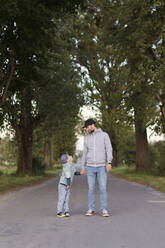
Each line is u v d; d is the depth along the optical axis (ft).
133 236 18.67
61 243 17.16
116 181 77.36
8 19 45.85
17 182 68.69
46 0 51.06
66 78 89.04
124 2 73.26
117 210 28.53
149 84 75.87
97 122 152.56
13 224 22.45
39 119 108.58
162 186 51.80
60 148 273.13
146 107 88.12
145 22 67.46
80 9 56.49
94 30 111.24
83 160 26.68
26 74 59.11
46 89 89.10
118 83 139.44
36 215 26.27
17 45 52.08
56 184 72.13
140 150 111.45
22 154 107.76
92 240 17.78
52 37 53.83
